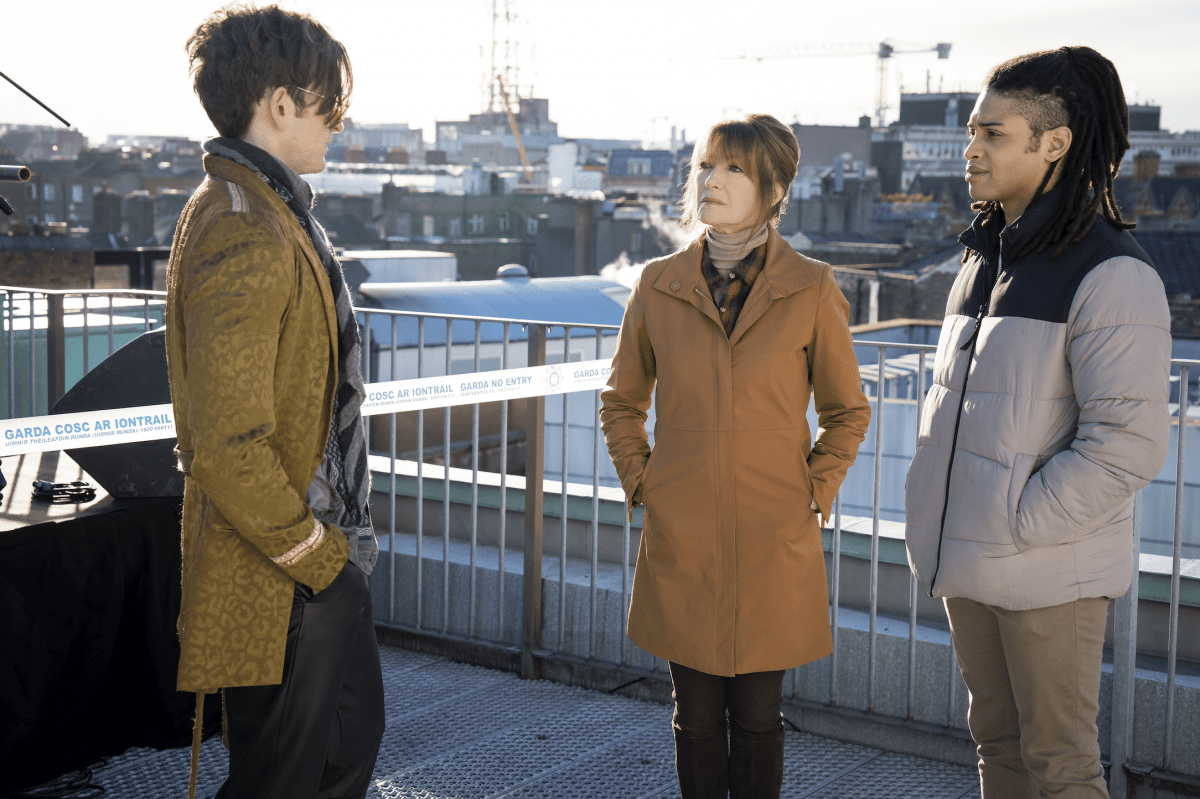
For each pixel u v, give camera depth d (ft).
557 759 9.92
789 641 7.27
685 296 7.26
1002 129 6.47
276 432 5.57
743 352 7.15
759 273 7.31
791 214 228.22
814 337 7.38
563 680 11.70
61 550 8.72
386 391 11.39
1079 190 6.28
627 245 231.30
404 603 13.00
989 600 6.51
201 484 5.23
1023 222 6.38
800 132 305.12
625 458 7.74
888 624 10.53
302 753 5.82
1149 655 9.91
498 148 546.67
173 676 9.61
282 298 5.36
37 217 230.68
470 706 11.09
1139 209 236.84
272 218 5.44
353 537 6.01
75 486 9.68
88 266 100.37
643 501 7.63
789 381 7.22
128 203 221.25
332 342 5.72
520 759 9.91
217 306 5.18
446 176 349.41
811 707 10.46
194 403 5.17
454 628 12.62
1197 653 9.70
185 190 283.18
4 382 16.42
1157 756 9.08
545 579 11.94
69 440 8.98
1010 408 6.40
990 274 6.81
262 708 5.77
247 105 5.68
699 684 7.48
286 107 5.72
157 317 18.71
